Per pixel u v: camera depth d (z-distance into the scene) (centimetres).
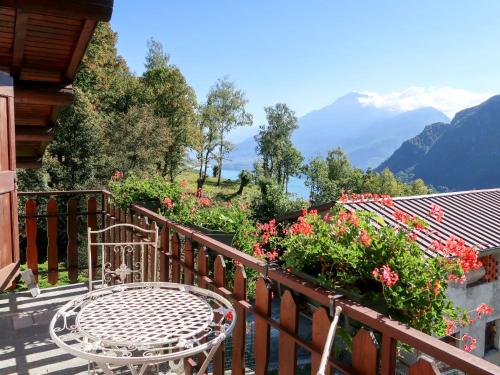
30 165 707
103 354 162
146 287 246
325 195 4462
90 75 2094
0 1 261
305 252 169
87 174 1764
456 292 963
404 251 164
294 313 172
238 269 221
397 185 4850
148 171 2289
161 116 3272
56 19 314
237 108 4762
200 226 336
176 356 156
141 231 376
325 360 118
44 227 1269
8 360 301
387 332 125
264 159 5647
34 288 435
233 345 221
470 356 102
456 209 1161
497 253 1046
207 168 4700
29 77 427
